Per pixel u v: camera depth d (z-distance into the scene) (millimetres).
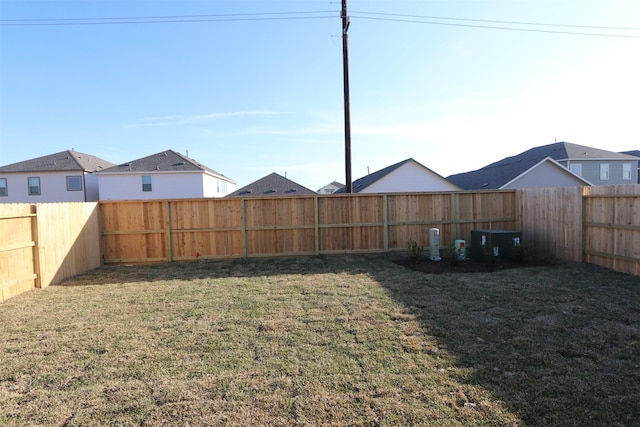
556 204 7816
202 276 6887
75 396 2637
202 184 25766
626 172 25203
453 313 4266
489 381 2723
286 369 2973
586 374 2793
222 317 4328
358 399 2529
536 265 7137
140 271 7602
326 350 3324
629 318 3982
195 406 2480
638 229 6012
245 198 8758
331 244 8992
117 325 4133
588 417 2275
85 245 7777
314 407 2443
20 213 5848
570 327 3756
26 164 26984
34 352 3410
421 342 3451
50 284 6465
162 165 25891
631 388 2584
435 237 8094
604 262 6730
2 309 4871
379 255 8820
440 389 2625
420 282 5883
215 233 8758
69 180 26516
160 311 4641
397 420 2289
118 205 8555
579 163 24453
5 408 2496
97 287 6168
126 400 2568
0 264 5398
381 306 4602
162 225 8641
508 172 22344
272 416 2359
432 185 22797
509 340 3453
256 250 8844
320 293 5332
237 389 2684
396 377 2805
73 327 4094
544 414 2314
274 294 5348
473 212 9180
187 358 3223
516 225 9164
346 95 9945
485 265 7340
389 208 9055
